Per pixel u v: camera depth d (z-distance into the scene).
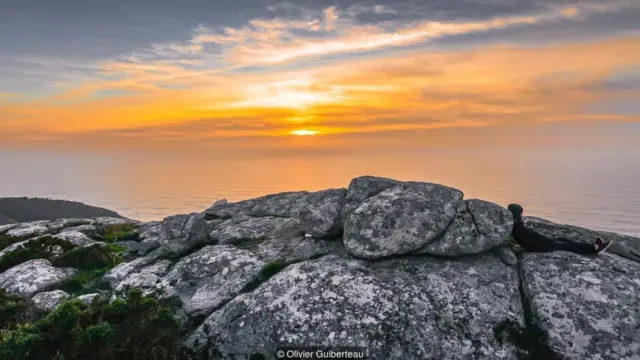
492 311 9.66
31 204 101.75
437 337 9.16
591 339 8.87
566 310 9.47
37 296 11.93
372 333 9.19
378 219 11.37
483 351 8.97
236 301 10.32
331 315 9.55
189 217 14.70
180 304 11.03
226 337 9.49
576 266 10.67
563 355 8.77
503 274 10.70
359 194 13.16
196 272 12.43
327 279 10.51
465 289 10.19
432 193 11.94
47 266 14.36
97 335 8.27
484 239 11.17
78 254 15.07
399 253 11.23
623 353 8.60
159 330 8.89
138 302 8.98
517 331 9.28
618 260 11.04
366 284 10.27
